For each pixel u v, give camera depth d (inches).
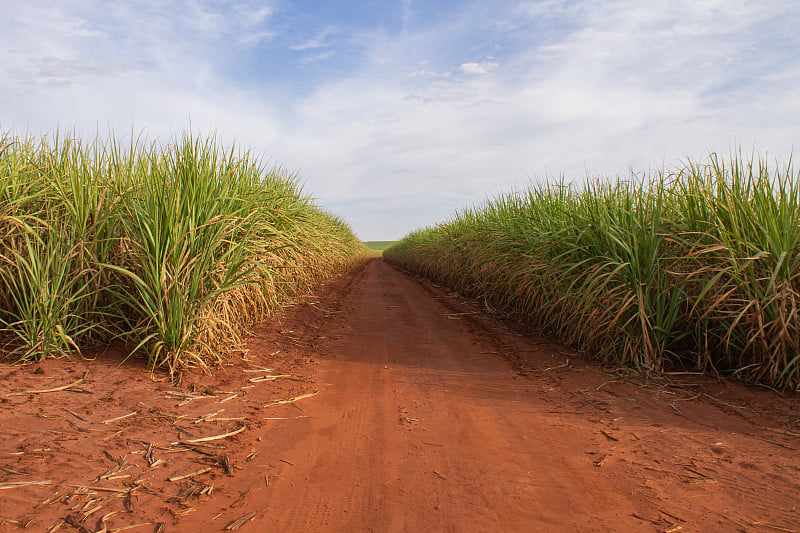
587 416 151.0
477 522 92.3
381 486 106.8
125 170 220.7
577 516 94.2
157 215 174.9
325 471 113.8
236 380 179.6
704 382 181.8
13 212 184.5
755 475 110.5
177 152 191.3
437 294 502.6
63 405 137.3
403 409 157.9
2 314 181.5
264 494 102.3
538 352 235.9
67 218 197.6
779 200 179.9
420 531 89.2
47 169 206.8
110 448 117.0
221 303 202.2
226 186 209.5
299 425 142.6
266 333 259.0
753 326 176.2
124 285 193.3
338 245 600.4
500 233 357.4
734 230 178.2
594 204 246.8
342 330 296.4
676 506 97.4
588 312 225.1
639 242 211.5
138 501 96.4
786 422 141.8
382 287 585.0
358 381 189.3
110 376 163.3
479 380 191.0
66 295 180.7
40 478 100.2
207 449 122.9
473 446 129.0
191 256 185.2
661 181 220.8
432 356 230.7
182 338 176.1
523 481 109.3
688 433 136.2
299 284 376.2
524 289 301.4
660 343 203.5
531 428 141.6
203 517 92.3
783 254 166.4
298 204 359.3
